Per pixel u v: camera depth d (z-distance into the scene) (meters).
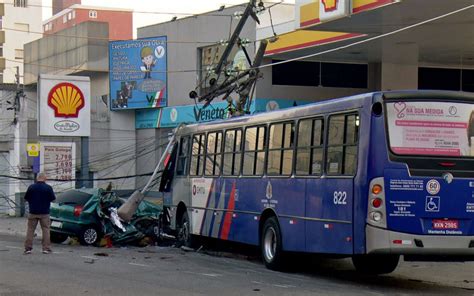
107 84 44.34
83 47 44.19
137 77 40.41
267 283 12.09
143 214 20.73
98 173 41.62
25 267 14.06
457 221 11.28
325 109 12.48
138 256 17.03
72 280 12.09
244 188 15.47
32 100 51.78
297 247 13.14
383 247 11.01
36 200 17.03
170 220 20.03
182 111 37.03
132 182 41.66
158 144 39.84
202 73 36.19
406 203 11.09
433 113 11.32
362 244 11.20
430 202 11.16
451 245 11.20
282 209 13.75
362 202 11.20
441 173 11.25
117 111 42.00
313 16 21.23
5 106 43.50
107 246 19.66
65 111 31.78
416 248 11.08
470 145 11.42
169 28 38.81
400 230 11.04
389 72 28.59
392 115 11.18
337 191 11.87
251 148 15.27
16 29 82.00
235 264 15.59
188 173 18.81
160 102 39.06
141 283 11.79
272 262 14.11
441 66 30.14
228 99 24.17
